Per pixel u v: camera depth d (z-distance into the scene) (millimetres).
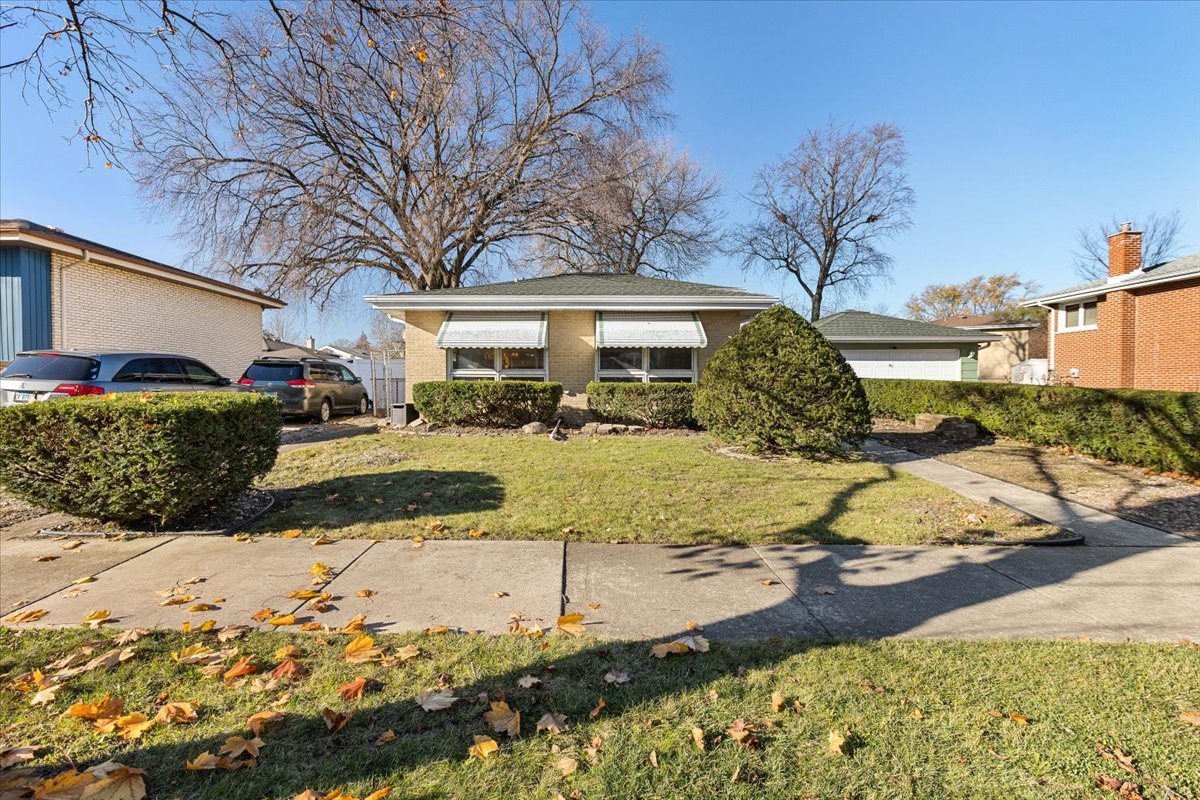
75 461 4902
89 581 4086
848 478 7402
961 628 3436
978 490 7059
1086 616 3602
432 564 4469
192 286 16516
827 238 39219
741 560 4582
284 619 3447
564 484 6902
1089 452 9398
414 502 6184
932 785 2137
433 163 20328
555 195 21891
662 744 2344
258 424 5949
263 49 5848
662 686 2760
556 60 21344
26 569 4344
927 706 2605
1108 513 6059
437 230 20922
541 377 13703
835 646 3162
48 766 2170
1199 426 7531
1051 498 6703
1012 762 2252
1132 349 17016
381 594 3898
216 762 2180
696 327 13125
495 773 2166
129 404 4926
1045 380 21031
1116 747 2338
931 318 58375
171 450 4895
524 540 5047
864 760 2264
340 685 2730
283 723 2449
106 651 3047
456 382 12016
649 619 3533
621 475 7402
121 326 13938
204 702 2594
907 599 3857
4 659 2957
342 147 19625
